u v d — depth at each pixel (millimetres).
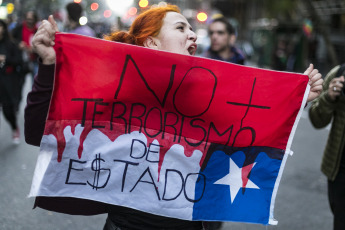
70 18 7230
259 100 2400
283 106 2422
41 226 4332
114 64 2254
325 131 10836
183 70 2318
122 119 2275
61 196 2217
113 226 2293
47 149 2191
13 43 7477
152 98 2297
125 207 2287
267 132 2406
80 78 2219
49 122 2180
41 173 2186
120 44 2256
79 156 2225
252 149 2412
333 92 3309
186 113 2334
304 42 25125
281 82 2414
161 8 2408
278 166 2426
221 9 36719
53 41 2172
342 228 3354
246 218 2387
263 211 2406
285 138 2432
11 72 7434
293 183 6211
